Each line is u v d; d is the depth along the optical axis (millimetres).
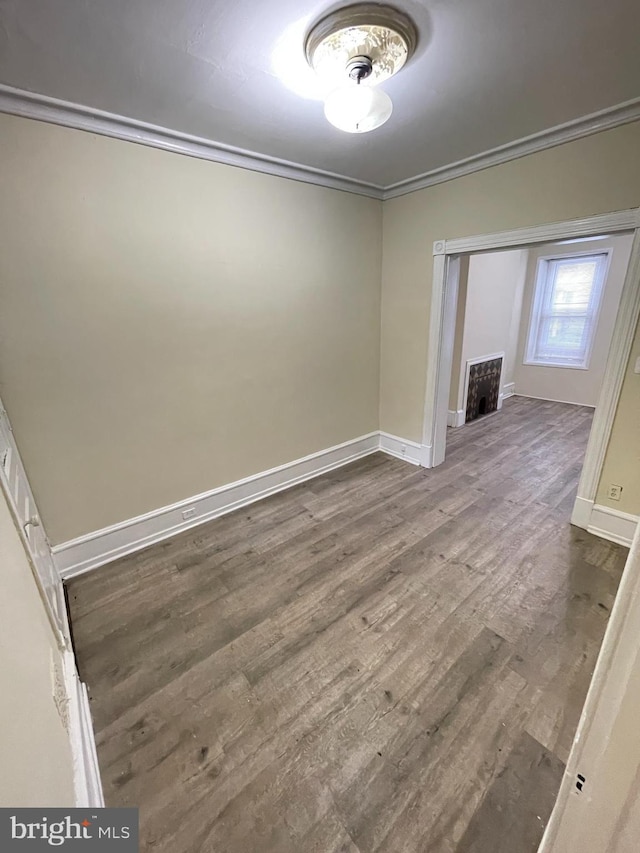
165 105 1820
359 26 1315
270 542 2549
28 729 771
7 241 1785
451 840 1111
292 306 2939
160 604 2029
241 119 1968
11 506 1175
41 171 1807
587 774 549
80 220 1949
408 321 3436
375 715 1458
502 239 2641
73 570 2254
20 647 842
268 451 3086
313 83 1654
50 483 2107
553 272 5715
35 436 2018
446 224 2939
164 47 1419
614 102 1899
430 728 1406
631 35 1404
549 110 1965
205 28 1322
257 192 2549
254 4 1229
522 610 1928
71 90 1672
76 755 1158
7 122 1694
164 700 1530
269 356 2898
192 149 2205
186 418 2562
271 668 1657
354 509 2936
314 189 2844
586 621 1851
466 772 1270
